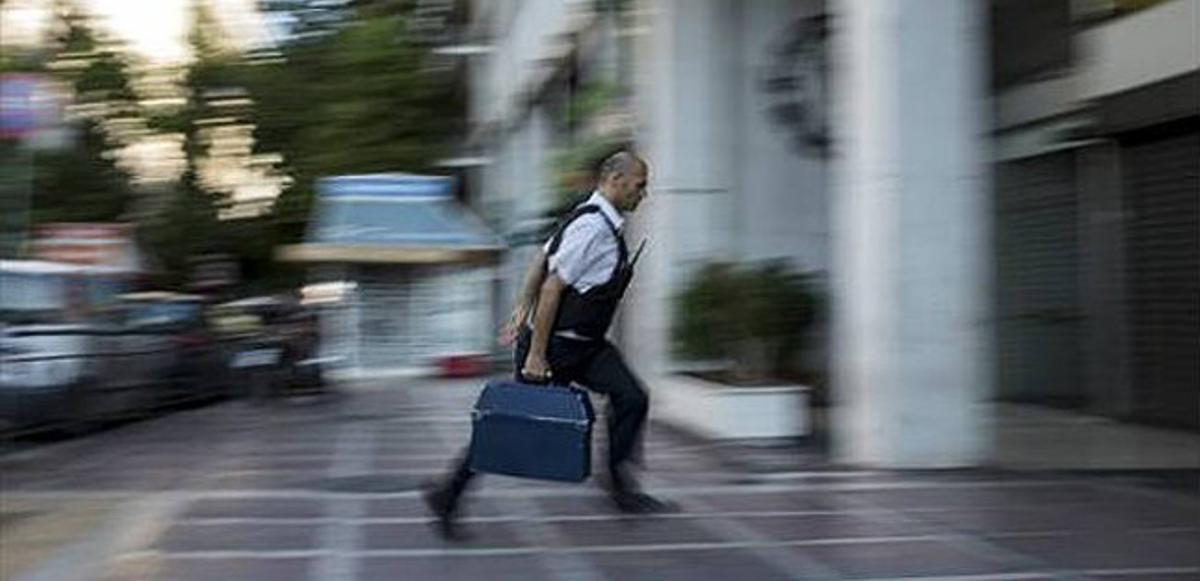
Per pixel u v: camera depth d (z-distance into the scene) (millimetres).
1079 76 12906
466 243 24547
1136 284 12625
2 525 7598
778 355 11648
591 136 16703
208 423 14352
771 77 13539
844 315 9656
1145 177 12453
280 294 29641
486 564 6473
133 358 14469
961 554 6684
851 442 9594
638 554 6699
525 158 25922
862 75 9289
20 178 15953
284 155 32375
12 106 9984
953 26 9164
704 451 10445
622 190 7086
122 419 14469
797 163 13586
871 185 9219
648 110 13992
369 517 7699
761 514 7738
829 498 8258
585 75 19500
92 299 14891
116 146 32406
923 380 9211
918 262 9148
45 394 12148
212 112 32500
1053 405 13953
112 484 9258
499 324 25406
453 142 33250
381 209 24781
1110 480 8984
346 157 28344
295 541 6992
